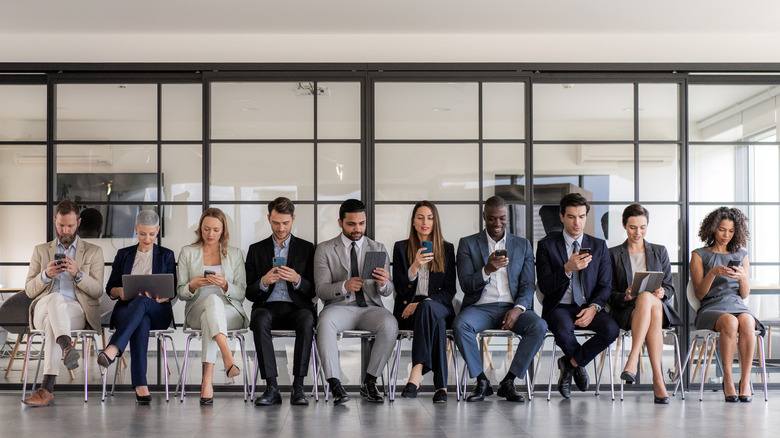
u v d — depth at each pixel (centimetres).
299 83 608
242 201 605
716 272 568
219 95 607
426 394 580
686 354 609
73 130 607
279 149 607
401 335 547
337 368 524
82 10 552
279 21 578
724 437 398
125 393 582
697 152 621
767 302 618
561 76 612
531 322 536
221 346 514
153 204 607
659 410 497
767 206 623
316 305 567
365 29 598
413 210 572
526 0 541
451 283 565
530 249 570
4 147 612
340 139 608
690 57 616
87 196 606
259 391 592
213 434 405
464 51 612
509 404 522
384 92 610
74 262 534
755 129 624
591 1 545
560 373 588
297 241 568
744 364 546
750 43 615
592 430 419
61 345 507
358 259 561
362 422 444
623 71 613
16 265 609
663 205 616
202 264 551
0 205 611
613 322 541
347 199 607
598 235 614
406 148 609
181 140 607
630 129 616
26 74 609
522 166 611
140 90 608
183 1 538
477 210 609
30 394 572
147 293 524
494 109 612
